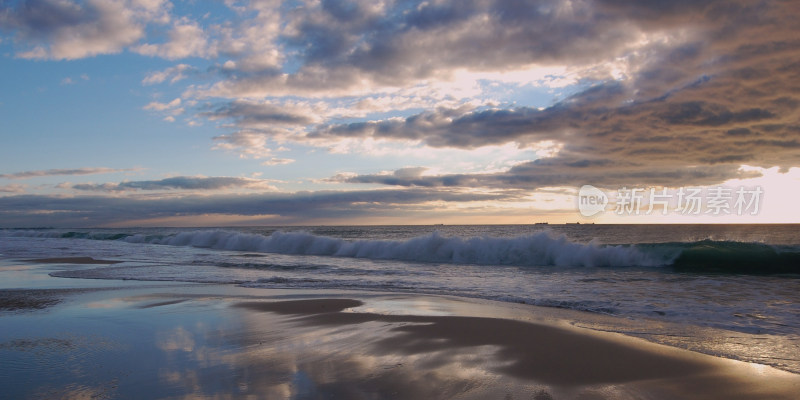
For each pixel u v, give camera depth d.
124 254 22.95
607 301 8.89
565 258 16.75
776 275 13.09
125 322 7.11
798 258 14.86
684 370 4.76
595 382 4.41
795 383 4.38
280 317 7.47
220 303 8.77
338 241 23.05
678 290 10.27
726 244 16.86
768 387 4.29
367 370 4.74
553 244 17.42
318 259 19.47
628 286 10.96
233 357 5.20
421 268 15.55
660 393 4.15
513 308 8.28
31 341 5.96
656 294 9.71
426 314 7.70
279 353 5.37
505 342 5.84
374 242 21.34
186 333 6.38
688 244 17.14
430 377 4.52
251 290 10.65
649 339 6.00
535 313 7.80
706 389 4.25
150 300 9.14
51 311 7.99
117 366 4.90
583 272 14.08
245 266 16.33
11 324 6.98
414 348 5.57
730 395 4.11
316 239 24.17
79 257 20.78
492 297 9.50
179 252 24.58
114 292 10.24
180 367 4.85
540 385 4.32
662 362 5.01
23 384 4.36
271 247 25.42
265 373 4.64
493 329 6.54
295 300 9.11
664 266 15.47
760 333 6.35
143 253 23.75
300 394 4.04
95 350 5.53
